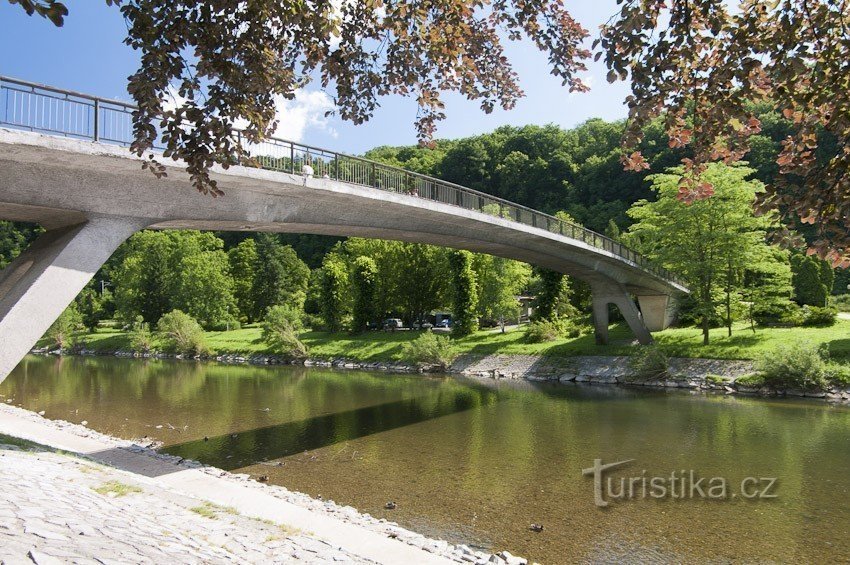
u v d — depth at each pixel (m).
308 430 21.80
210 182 5.29
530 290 65.75
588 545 10.93
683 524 11.98
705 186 4.99
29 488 7.00
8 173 12.67
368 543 10.07
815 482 14.65
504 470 16.12
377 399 29.52
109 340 64.50
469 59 6.59
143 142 5.04
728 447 18.36
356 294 58.81
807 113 4.33
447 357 43.81
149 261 73.94
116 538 5.47
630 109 4.37
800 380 28.48
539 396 30.20
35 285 13.36
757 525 11.88
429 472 16.02
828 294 48.66
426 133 7.31
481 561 9.84
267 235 83.88
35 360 53.31
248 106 5.42
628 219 72.56
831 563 10.12
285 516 11.35
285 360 51.75
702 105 4.79
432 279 62.44
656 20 4.23
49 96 12.02
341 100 6.79
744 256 34.59
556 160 91.00
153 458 16.20
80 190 14.02
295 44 6.28
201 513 9.47
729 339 36.94
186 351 56.88
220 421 23.59
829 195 3.98
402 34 6.50
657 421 22.86
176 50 4.90
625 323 50.81
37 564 3.83
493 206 26.61
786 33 4.11
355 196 18.86
